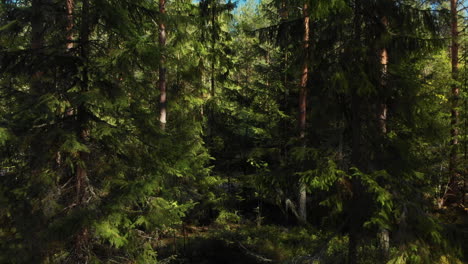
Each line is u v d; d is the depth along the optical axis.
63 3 6.20
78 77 5.81
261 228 13.51
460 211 12.67
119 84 6.02
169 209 7.02
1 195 5.27
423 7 9.94
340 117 6.09
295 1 6.27
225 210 13.82
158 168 6.34
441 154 11.90
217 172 14.91
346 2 5.14
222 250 11.79
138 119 6.20
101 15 5.86
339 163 5.79
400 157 5.47
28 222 5.36
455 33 11.07
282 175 6.09
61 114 6.23
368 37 5.71
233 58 16.34
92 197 5.88
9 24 5.54
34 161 5.67
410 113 5.46
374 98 5.63
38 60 5.69
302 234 10.91
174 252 11.44
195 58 11.60
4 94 5.79
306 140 6.56
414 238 4.82
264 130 13.83
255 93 14.84
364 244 5.91
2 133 4.83
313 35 6.23
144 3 6.72
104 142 6.27
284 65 13.77
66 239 5.77
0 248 5.32
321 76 6.09
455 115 12.05
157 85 11.92
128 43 5.45
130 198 5.58
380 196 4.71
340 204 5.90
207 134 15.32
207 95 13.41
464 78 11.76
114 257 6.46
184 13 11.38
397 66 5.72
